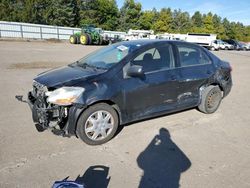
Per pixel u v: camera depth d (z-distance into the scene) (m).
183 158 3.91
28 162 3.63
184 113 5.88
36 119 4.13
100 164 3.66
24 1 53.09
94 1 64.81
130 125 5.03
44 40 34.19
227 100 7.29
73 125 4.00
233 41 45.16
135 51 4.66
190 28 93.12
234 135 4.81
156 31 81.00
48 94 4.02
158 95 4.86
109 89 4.20
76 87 3.98
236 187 3.26
